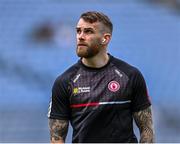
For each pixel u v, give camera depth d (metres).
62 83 11.38
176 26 52.75
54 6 52.91
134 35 51.84
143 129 11.48
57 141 11.56
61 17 51.88
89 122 11.06
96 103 11.07
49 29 50.72
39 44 49.50
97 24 11.26
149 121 11.48
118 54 49.84
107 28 11.41
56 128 11.55
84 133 11.11
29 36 50.28
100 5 53.81
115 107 11.09
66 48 49.28
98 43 11.27
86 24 11.23
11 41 49.41
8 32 50.28
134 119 11.66
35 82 45.41
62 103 11.45
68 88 11.31
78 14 52.50
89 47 11.20
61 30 50.72
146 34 51.97
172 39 51.62
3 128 37.69
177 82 47.22
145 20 53.16
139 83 11.34
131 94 11.26
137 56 49.72
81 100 11.16
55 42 49.81
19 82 44.94
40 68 46.75
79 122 11.21
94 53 11.25
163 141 38.75
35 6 52.53
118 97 11.12
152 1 54.62
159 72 48.06
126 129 11.15
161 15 53.59
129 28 52.41
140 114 11.41
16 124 38.00
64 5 53.12
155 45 50.84
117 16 53.38
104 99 11.09
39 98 43.69
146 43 51.09
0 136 37.25
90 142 11.10
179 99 45.19
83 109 11.15
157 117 39.88
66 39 50.16
